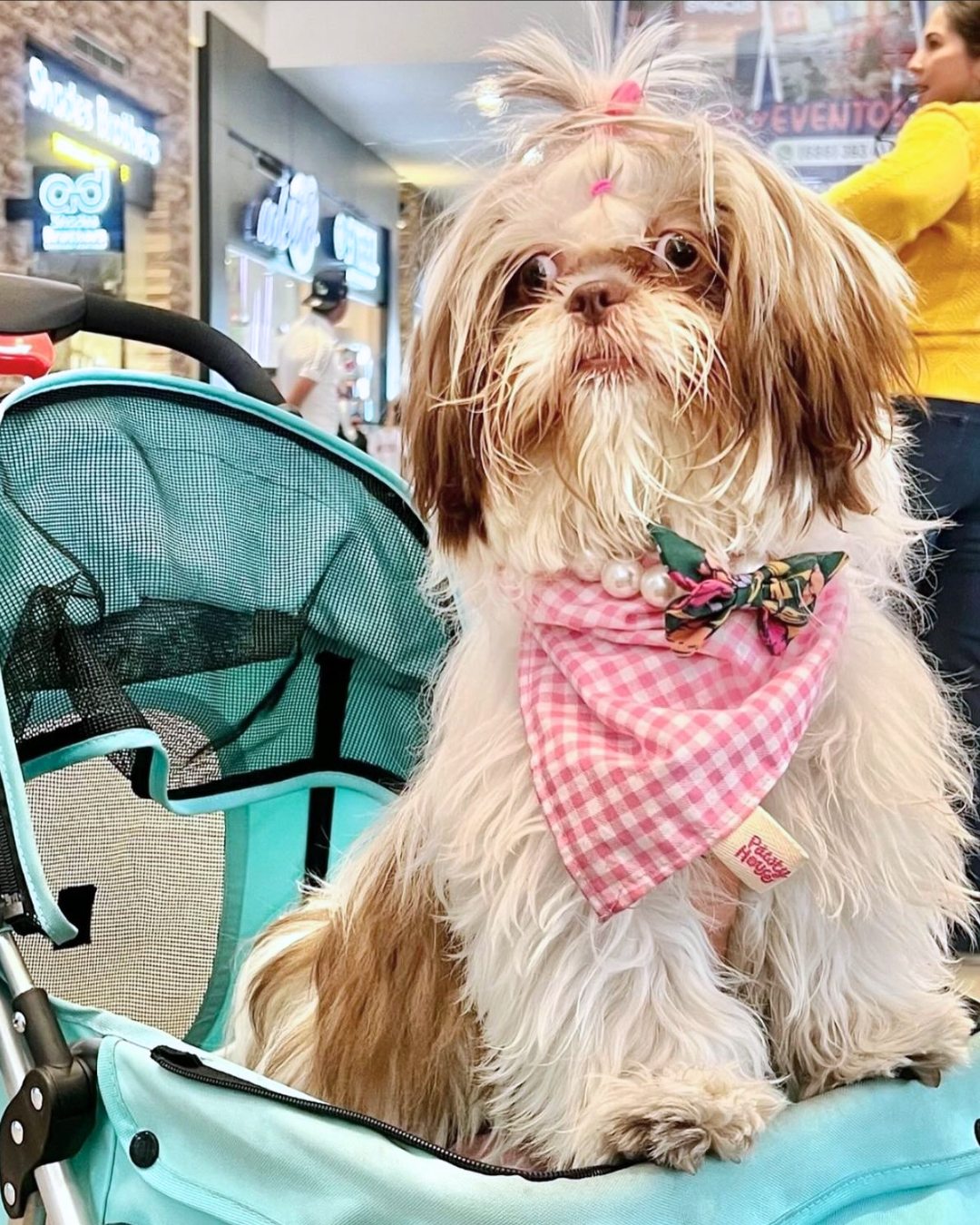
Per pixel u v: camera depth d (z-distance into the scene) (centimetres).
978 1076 38
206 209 232
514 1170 31
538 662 41
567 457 40
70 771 54
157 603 50
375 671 57
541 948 39
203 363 58
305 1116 32
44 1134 35
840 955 40
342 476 57
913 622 73
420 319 45
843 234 42
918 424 79
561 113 44
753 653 40
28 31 186
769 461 39
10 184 185
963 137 80
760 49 166
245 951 58
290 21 243
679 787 37
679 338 38
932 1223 35
